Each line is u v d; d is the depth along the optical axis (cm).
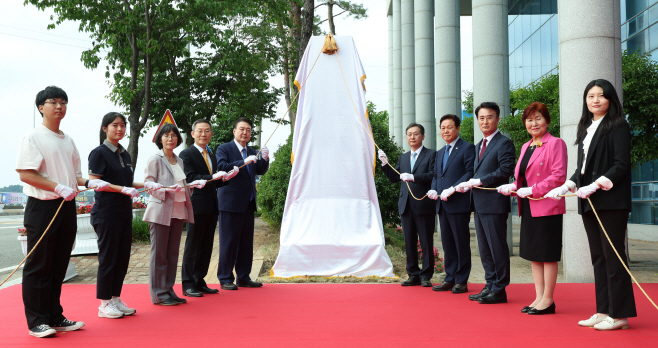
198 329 355
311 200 659
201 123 515
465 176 516
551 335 337
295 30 1770
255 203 562
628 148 345
